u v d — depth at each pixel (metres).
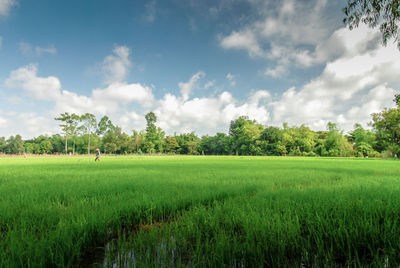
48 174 8.73
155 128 82.69
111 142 76.62
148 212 3.26
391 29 4.79
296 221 2.53
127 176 7.92
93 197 4.13
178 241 2.31
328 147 61.69
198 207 3.51
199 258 1.94
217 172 9.59
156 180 6.64
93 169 11.49
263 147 73.44
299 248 2.12
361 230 2.26
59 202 3.61
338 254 2.06
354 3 4.91
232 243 2.16
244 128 75.50
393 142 45.00
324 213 2.89
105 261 2.10
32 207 3.31
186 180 6.66
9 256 1.82
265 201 3.63
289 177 7.64
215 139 95.75
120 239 2.38
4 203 3.47
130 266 1.88
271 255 1.96
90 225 2.49
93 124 79.50
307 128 68.25
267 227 2.34
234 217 2.82
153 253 2.12
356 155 57.62
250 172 9.64
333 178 7.64
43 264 1.82
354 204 3.26
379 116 45.47
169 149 92.81
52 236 2.19
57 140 97.94
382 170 11.07
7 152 98.44
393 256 1.85
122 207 3.31
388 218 2.63
